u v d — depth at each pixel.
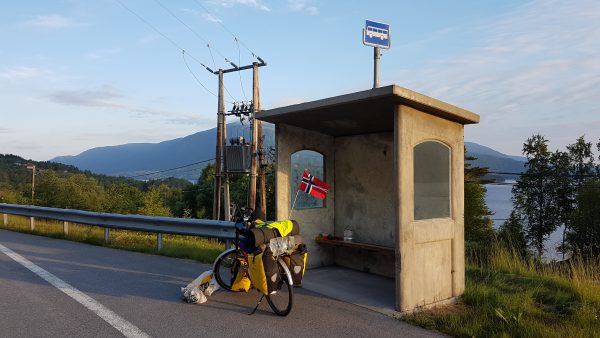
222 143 22.48
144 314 5.21
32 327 4.74
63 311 5.29
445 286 5.99
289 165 7.41
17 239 11.66
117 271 7.54
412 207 5.50
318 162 8.19
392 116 6.55
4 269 7.62
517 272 7.67
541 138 53.84
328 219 8.28
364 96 5.32
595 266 7.27
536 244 46.41
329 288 6.59
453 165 6.18
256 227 5.51
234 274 6.03
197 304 5.65
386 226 7.54
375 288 6.62
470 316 5.21
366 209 7.86
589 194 43.16
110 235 11.88
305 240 7.84
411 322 5.11
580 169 52.00
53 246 10.38
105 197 57.50
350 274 7.57
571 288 6.46
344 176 8.23
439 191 6.00
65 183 52.31
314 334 4.66
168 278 7.07
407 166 5.43
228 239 8.79
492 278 7.22
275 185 7.21
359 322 5.07
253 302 5.79
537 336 4.61
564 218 50.44
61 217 12.26
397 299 5.45
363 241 7.87
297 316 5.25
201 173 59.06
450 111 5.74
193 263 8.31
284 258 5.49
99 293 6.11
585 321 5.19
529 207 52.72
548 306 5.92
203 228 8.97
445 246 6.02
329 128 7.60
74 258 8.74
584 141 52.09
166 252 9.24
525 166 54.38
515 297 5.96
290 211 7.41
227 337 4.52
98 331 4.64
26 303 5.61
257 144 21.16
